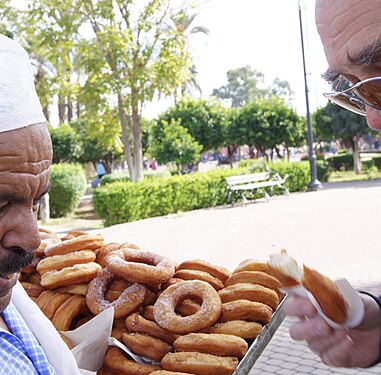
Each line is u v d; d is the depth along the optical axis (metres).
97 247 2.52
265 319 2.06
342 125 25.06
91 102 16.39
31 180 0.98
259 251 8.70
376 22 0.97
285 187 17.17
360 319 1.29
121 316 2.17
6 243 1.00
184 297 2.19
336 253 8.06
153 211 14.58
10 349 1.12
